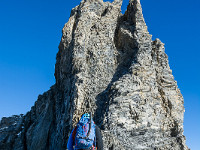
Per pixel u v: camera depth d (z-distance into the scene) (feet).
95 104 51.49
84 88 54.13
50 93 80.64
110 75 57.52
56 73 77.15
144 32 60.95
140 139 45.85
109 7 70.74
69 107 53.93
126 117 47.16
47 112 78.23
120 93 49.32
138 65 53.72
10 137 99.04
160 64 56.95
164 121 49.65
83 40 61.93
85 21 66.23
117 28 67.41
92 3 71.05
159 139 46.93
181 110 52.49
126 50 61.05
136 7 64.90
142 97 49.62
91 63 59.00
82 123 14.58
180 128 49.14
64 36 69.21
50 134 71.05
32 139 82.28
